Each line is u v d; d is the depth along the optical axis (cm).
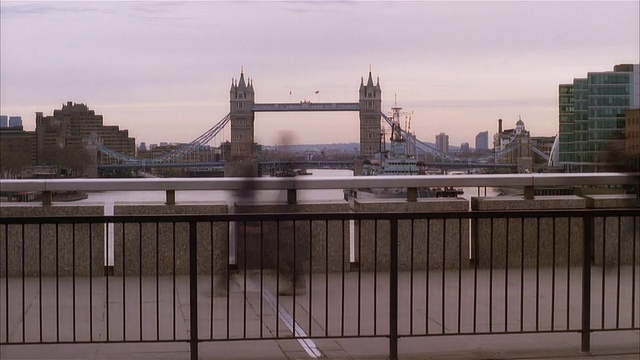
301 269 917
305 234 986
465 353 650
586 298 651
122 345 674
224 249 989
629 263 1064
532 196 1061
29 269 973
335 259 1010
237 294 888
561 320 774
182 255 987
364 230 1019
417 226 1027
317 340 695
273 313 798
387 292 895
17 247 970
